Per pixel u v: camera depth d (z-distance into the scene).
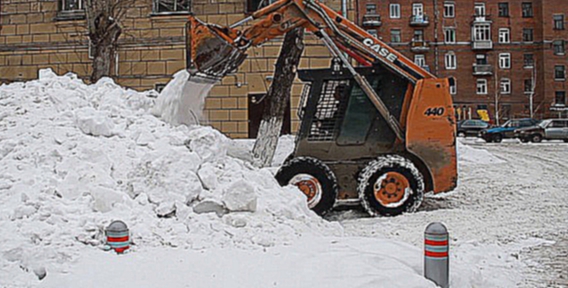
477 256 7.03
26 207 6.33
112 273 5.09
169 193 7.01
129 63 19.52
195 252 5.79
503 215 10.00
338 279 5.00
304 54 18.38
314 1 10.53
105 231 5.89
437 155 10.17
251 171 8.41
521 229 8.84
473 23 61.75
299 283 4.92
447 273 5.27
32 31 20.19
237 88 18.86
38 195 6.72
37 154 7.73
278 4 10.52
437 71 61.84
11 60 20.28
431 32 62.03
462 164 18.47
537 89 61.25
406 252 6.08
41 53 20.14
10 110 9.14
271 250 5.97
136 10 19.53
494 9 62.06
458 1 62.06
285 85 11.83
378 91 10.49
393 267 5.42
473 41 61.72
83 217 6.27
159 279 4.97
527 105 61.50
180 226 6.44
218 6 19.17
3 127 8.62
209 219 6.63
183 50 19.38
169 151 7.48
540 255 7.21
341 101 10.55
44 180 7.13
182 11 19.45
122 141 8.31
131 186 7.18
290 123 18.27
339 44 10.66
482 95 61.78
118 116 9.09
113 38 15.93
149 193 7.05
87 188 6.91
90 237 5.94
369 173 9.98
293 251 5.92
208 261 5.48
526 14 61.88
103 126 8.47
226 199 7.01
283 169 9.96
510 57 61.78
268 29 10.52
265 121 11.80
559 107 59.88
